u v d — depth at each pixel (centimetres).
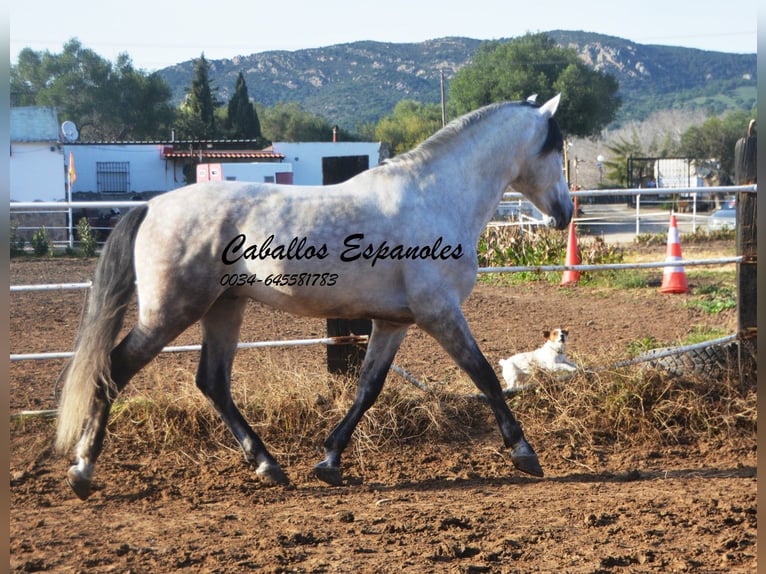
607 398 655
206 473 555
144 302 492
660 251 2022
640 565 388
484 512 469
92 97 6838
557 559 394
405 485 541
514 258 1672
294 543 417
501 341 946
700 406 657
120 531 441
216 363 546
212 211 493
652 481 543
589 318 1103
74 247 2659
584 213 3697
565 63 5478
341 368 665
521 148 568
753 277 698
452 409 651
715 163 4944
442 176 534
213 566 386
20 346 917
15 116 3400
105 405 498
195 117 6788
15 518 466
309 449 602
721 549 404
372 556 399
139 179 3853
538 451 609
